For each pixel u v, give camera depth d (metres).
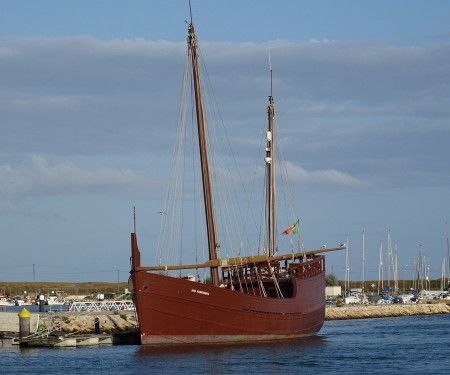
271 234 105.25
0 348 80.12
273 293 93.44
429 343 87.69
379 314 155.62
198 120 82.94
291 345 81.19
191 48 83.19
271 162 106.12
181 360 67.75
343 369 65.50
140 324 72.00
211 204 82.12
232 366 65.25
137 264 72.19
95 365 66.31
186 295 72.75
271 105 106.81
